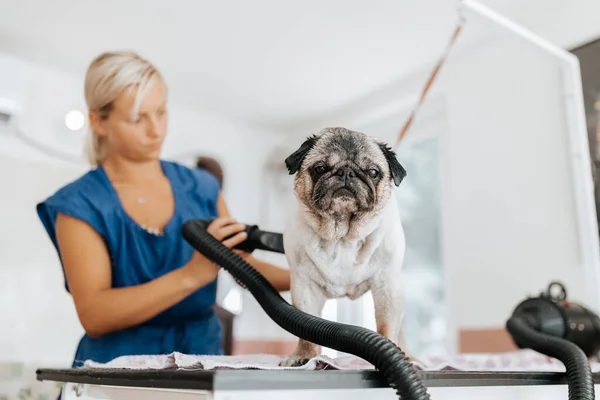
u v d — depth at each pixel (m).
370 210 0.66
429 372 0.61
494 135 2.25
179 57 2.54
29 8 2.20
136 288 1.04
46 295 2.42
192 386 0.52
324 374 0.54
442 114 2.58
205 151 3.11
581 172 1.56
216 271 1.03
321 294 0.73
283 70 2.62
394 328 0.70
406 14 2.14
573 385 0.74
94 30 2.35
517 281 2.08
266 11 2.17
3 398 2.24
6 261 2.37
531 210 2.07
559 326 1.36
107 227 1.12
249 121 3.23
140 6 2.17
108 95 1.17
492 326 2.14
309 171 0.68
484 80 2.32
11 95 2.38
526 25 2.16
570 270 1.90
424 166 2.65
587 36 1.94
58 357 2.39
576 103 1.56
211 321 1.22
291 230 0.71
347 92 2.82
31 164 2.50
